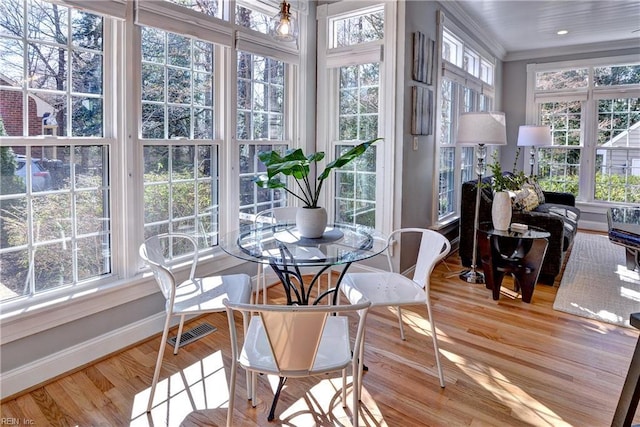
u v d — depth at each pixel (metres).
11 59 1.81
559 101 5.95
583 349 2.35
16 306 1.88
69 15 2.01
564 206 4.71
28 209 1.91
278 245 2.04
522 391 1.93
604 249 4.64
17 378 1.87
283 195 3.53
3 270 1.85
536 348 2.36
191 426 1.68
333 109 3.68
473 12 4.27
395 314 2.83
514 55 6.16
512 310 2.92
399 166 3.31
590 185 5.85
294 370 1.34
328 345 1.52
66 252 2.07
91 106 2.13
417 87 3.42
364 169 3.54
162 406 1.80
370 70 3.44
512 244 3.28
